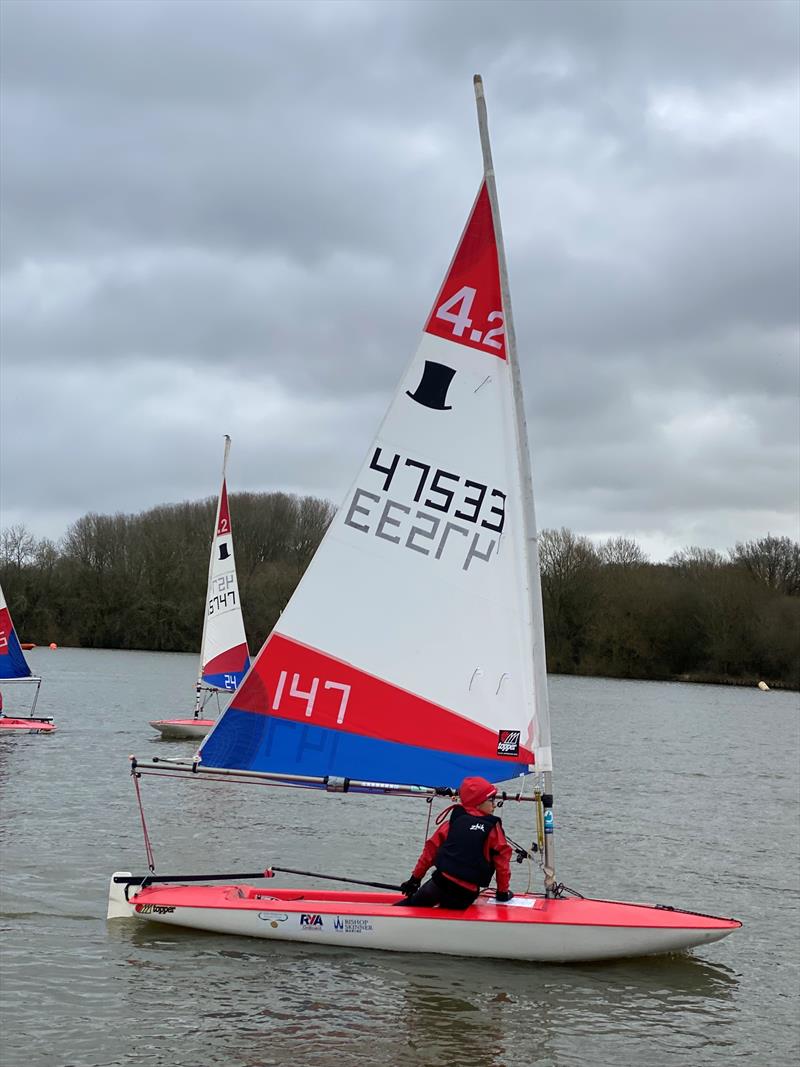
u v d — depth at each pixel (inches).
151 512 4276.6
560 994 414.9
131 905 475.2
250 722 461.7
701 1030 392.2
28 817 732.7
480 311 460.1
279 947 449.1
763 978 456.8
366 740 457.7
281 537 4222.4
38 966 423.2
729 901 601.6
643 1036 383.2
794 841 796.0
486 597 451.2
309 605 465.4
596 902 464.4
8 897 518.9
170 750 1147.3
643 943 444.5
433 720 452.8
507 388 456.1
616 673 3351.4
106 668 2837.1
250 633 3400.6
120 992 399.2
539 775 461.1
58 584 3737.7
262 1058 350.3
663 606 3292.3
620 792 1033.5
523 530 448.8
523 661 445.7
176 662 3230.8
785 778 1195.9
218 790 895.7
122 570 3698.3
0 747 1116.5
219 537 1331.2
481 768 449.1
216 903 464.4
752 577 3405.5
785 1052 377.7
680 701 2524.6
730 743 1584.6
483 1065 352.5
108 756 1078.4
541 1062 357.4
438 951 445.7
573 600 3408.0
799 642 3097.9
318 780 456.1
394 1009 392.2
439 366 465.1
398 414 468.1
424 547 460.4
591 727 1772.9
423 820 796.0
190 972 419.8
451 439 461.4
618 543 3661.4
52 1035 362.6
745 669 3211.1
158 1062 345.4
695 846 759.1
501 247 457.1
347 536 466.9
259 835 712.4
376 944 446.9
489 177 458.3
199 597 3572.8
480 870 449.1
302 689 462.3
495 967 437.4
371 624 461.7
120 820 738.8
